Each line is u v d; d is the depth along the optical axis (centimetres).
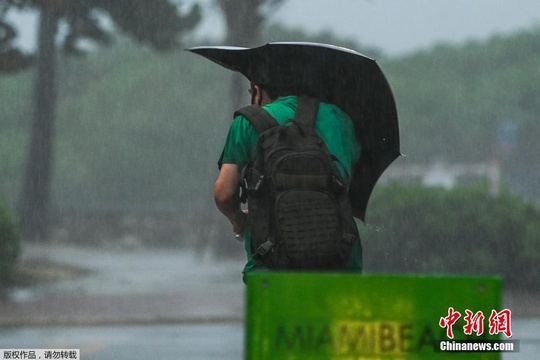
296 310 1007
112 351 3891
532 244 6406
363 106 1502
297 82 1506
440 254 6488
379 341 1012
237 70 1552
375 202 6656
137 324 5078
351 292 1011
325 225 1301
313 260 1295
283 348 1003
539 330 4675
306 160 1328
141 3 8681
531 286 6431
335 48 1452
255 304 1005
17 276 7075
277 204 1307
